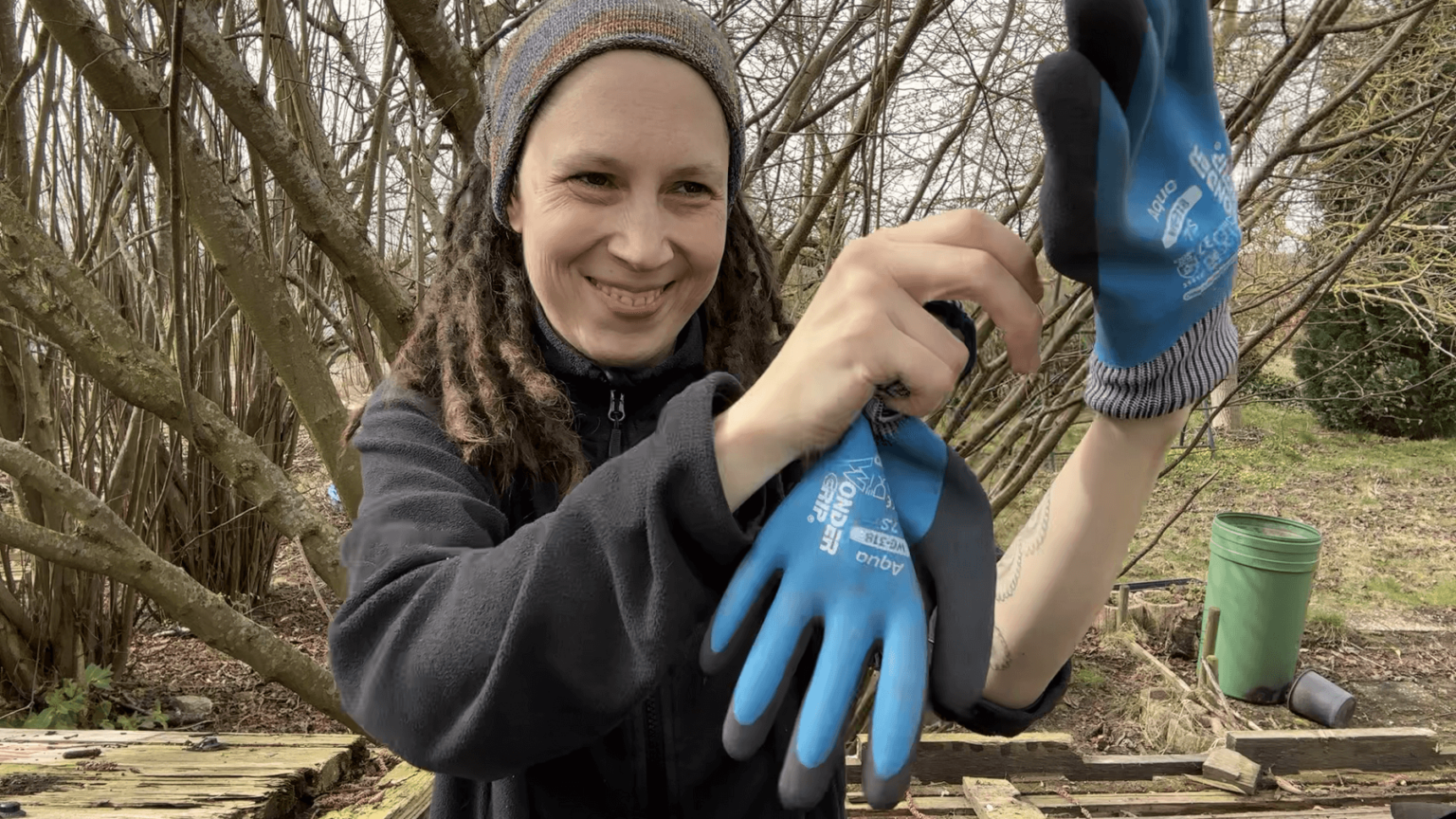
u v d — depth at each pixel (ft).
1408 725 17.47
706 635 2.01
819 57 8.01
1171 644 19.52
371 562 2.37
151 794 6.71
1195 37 2.02
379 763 7.80
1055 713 16.61
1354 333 37.47
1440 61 10.89
